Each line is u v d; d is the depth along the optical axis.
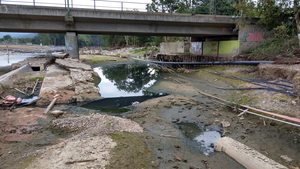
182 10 39.41
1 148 6.85
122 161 5.92
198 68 24.61
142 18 22.05
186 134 8.45
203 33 24.73
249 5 19.42
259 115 9.42
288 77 12.84
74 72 19.19
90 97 13.86
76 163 5.66
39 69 23.62
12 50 60.09
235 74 17.62
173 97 13.60
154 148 7.05
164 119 9.97
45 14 20.30
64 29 22.58
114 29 23.30
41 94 13.28
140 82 20.19
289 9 19.80
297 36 18.42
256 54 20.53
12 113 10.23
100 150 6.35
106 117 8.88
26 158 5.94
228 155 6.69
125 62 38.59
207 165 6.18
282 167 5.46
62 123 8.80
